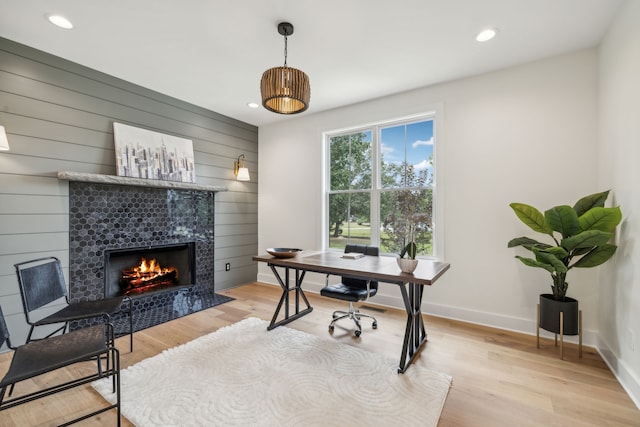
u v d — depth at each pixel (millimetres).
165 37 2496
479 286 3100
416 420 1650
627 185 2016
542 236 2783
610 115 2289
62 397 1853
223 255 4406
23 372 1360
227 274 4465
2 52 2461
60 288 2338
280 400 1813
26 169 2574
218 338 2686
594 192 2588
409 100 3529
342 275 2357
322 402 1800
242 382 1999
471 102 3146
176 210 3727
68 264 2805
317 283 4332
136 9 2143
